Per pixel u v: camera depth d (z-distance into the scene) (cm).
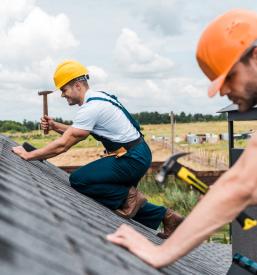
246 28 235
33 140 10500
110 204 516
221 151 7281
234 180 204
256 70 229
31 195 253
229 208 205
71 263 154
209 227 209
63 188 456
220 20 242
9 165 374
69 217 250
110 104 496
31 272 125
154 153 6625
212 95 231
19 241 146
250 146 206
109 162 506
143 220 559
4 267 121
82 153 8250
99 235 244
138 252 233
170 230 560
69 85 513
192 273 352
